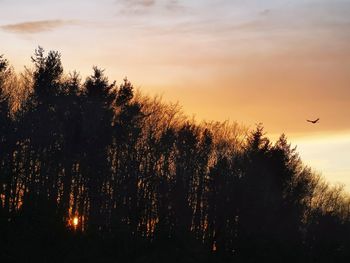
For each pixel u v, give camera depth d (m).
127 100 72.81
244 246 75.44
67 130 64.25
